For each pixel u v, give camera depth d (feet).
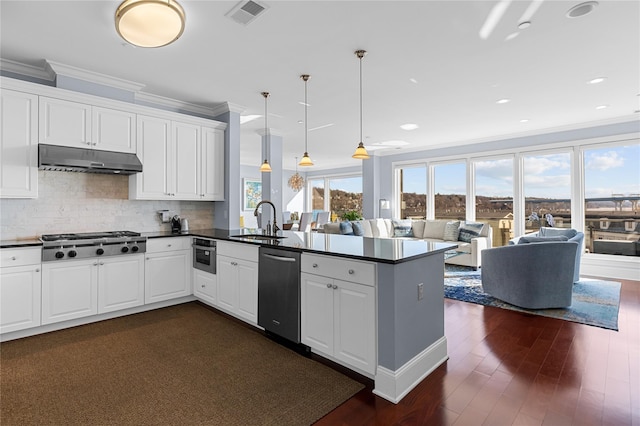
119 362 8.16
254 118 17.51
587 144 18.51
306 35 9.04
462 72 11.57
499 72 11.60
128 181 13.08
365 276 7.10
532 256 12.06
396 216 27.45
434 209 25.38
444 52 10.07
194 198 13.93
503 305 12.82
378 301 6.94
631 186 17.54
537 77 12.05
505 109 15.97
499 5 7.77
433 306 8.04
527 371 7.72
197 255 12.87
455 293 14.53
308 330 8.36
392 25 8.57
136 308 12.01
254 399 6.62
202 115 15.48
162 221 14.12
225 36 9.05
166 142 13.06
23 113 9.92
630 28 8.76
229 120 14.93
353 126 19.24
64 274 10.20
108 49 9.77
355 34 9.01
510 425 5.83
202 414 6.13
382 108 15.76
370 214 28.04
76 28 8.62
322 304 8.00
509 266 12.75
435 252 7.82
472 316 11.59
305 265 8.41
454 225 22.33
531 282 12.12
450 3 7.68
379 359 6.91
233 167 14.98
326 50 9.91
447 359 8.36
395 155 27.30
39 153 9.95
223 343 9.33
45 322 9.84
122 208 13.05
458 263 20.89
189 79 12.12
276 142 20.22
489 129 20.06
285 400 6.59
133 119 12.16
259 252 9.89
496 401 6.55
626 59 10.61
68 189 11.74
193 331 10.23
